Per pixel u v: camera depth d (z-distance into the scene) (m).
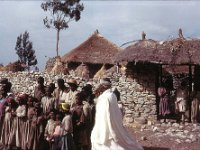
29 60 58.38
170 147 14.03
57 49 49.28
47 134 12.01
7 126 13.05
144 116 19.03
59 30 49.47
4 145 13.10
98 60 32.56
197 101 18.70
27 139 12.59
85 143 11.63
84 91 12.05
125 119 19.05
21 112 12.74
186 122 18.59
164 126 17.67
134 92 19.23
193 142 14.81
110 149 9.69
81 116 11.60
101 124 9.79
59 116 11.93
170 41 18.92
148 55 18.33
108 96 9.82
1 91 13.45
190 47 18.62
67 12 49.34
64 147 11.27
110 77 19.72
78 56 33.00
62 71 25.72
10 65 29.48
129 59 18.41
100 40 34.78
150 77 19.14
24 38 58.91
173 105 19.52
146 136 15.84
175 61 18.12
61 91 13.09
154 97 19.03
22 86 23.00
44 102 12.71
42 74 22.55
